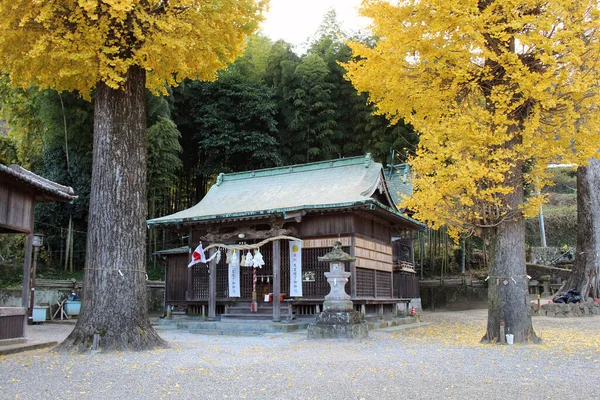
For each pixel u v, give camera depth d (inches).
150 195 925.2
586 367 257.6
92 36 294.5
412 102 386.6
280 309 578.9
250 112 1020.5
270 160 1045.8
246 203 647.8
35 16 303.6
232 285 597.0
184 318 620.4
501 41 326.0
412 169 366.9
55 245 875.4
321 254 565.3
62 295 735.1
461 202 324.5
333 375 243.1
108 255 335.6
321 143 1074.7
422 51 350.3
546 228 1387.8
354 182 619.5
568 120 317.7
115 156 344.8
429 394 200.1
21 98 895.7
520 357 290.8
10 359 294.2
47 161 874.1
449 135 329.7
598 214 710.5
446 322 655.1
